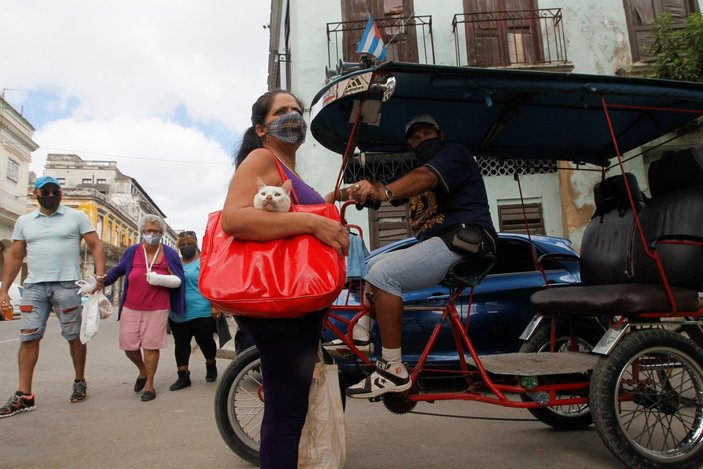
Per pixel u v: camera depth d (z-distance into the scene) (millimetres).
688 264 3021
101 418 3957
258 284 1638
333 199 2635
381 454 3016
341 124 3283
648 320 2895
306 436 1951
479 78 2701
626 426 3111
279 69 12141
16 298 18562
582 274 3938
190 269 5332
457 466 2793
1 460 2973
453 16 9586
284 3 11398
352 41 9422
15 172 30234
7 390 4918
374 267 2680
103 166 56188
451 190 2791
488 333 4559
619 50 9398
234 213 1719
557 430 3521
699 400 2789
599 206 3939
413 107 3258
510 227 9031
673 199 3275
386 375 2582
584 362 2910
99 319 4523
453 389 4801
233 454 3088
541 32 9523
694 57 7938
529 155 3979
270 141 2098
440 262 2689
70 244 4500
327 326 2887
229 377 2934
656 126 3561
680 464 2648
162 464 2914
